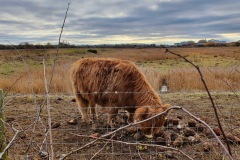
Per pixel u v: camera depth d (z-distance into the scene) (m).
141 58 32.56
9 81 12.16
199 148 5.10
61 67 16.17
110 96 6.12
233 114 7.21
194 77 13.23
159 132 5.52
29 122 6.59
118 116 7.10
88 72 6.45
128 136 5.82
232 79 13.32
